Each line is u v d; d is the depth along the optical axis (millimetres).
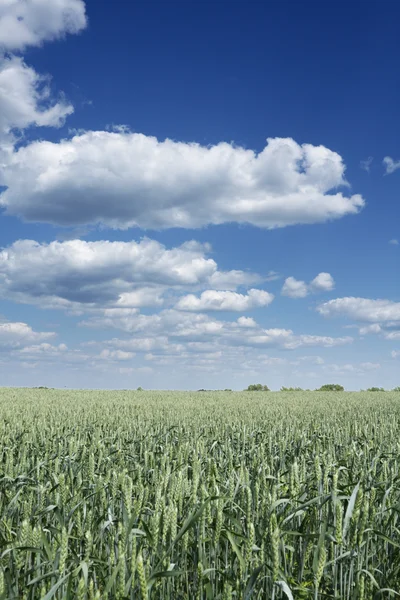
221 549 6293
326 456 10539
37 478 8094
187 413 23078
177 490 6109
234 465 10227
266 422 18938
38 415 21672
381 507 6559
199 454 11336
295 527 6504
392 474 8531
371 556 5953
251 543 4609
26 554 5426
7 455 9867
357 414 24562
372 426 19000
